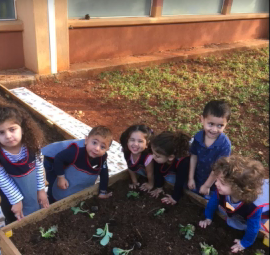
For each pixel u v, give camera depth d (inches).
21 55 297.1
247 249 95.9
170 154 104.6
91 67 319.9
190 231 99.1
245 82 336.5
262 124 237.0
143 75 331.6
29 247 90.3
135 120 232.1
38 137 101.0
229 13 453.4
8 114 87.7
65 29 288.5
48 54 285.3
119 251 89.5
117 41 353.4
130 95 275.9
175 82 319.0
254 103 278.8
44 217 102.7
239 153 188.5
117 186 122.7
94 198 113.9
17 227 96.4
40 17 266.7
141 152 114.0
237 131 221.3
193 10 418.9
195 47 435.5
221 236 100.0
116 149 177.8
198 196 113.3
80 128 205.6
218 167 92.2
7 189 96.1
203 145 113.0
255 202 92.4
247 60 418.0
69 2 309.7
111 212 108.3
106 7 337.7
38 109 228.8
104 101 262.1
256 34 511.8
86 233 98.1
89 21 318.3
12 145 90.4
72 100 258.8
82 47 327.9
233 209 95.3
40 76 285.4
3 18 279.9
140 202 114.2
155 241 96.9
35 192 105.3
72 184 115.6
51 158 118.5
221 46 450.3
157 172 118.0
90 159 110.7
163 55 386.3
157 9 373.1
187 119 235.5
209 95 291.7
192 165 117.7
